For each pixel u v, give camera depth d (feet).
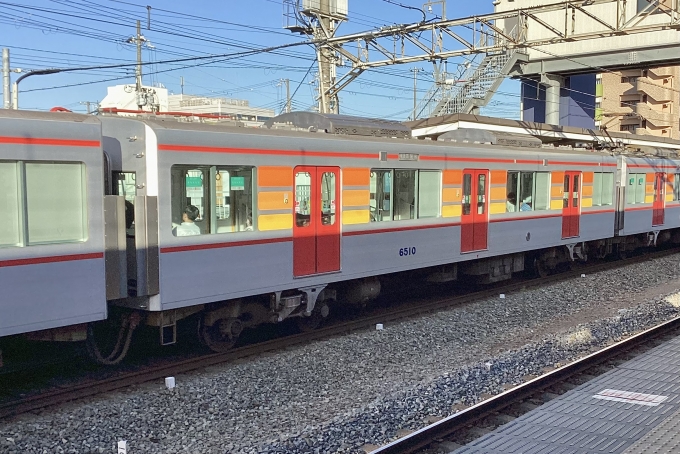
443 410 21.75
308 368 27.04
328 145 32.24
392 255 36.42
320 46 68.33
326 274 32.71
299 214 31.12
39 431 19.90
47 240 22.50
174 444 19.17
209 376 26.00
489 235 43.78
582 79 99.96
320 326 35.78
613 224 59.36
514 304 40.57
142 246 25.03
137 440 19.48
